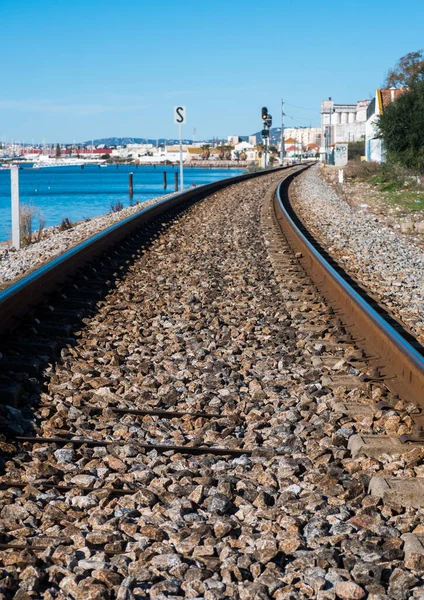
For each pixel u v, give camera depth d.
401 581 3.46
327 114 167.38
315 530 3.97
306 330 8.42
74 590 3.37
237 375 6.83
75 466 4.84
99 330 8.41
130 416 5.77
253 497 4.41
